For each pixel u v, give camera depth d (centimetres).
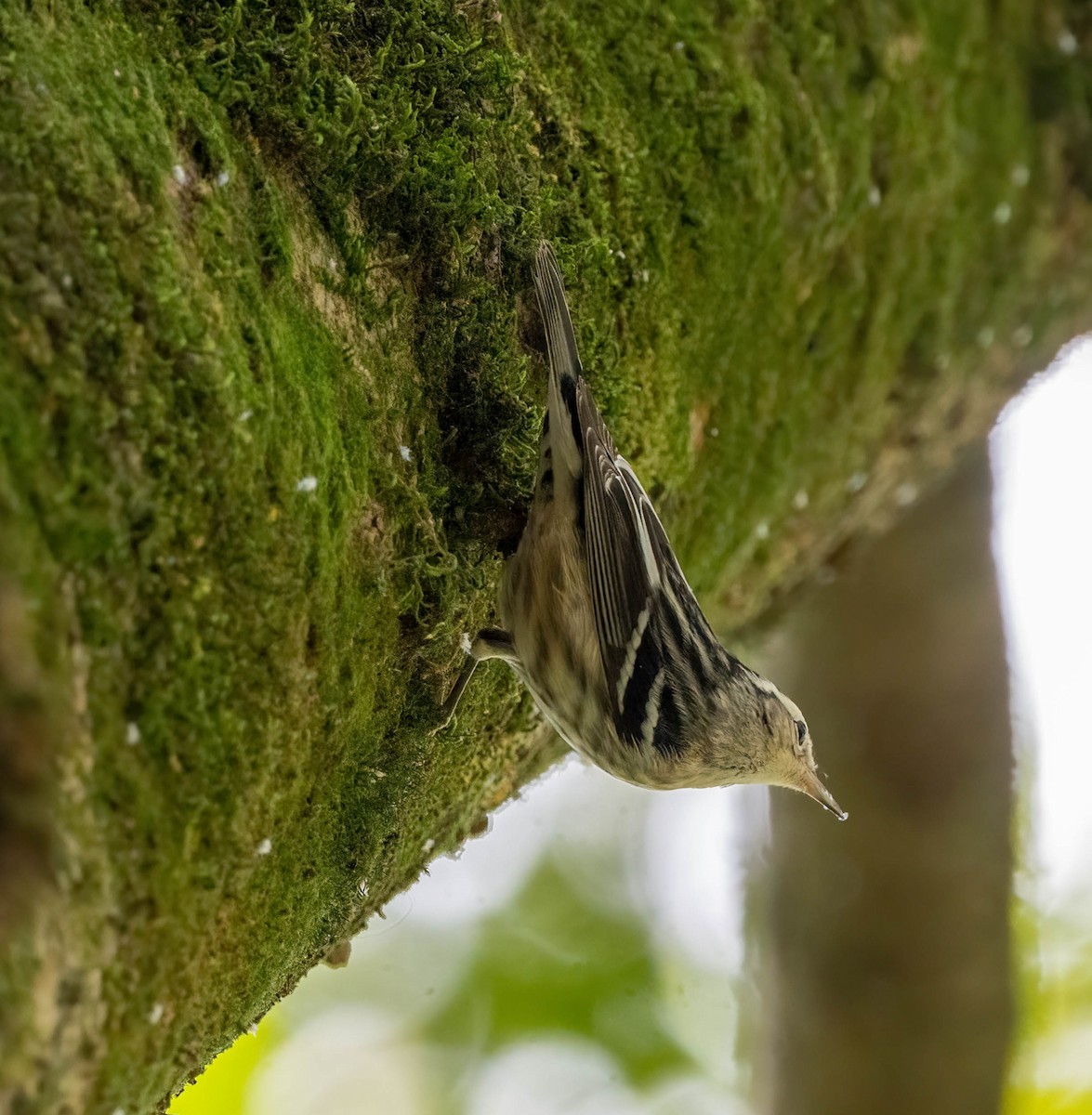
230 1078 1161
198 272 442
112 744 401
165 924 431
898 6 899
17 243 379
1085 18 1042
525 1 669
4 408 368
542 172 664
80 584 388
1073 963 1348
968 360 1077
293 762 494
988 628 1289
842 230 873
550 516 675
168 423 414
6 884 376
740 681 837
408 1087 1217
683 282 757
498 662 722
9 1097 374
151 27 464
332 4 525
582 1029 1262
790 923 1271
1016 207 1036
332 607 502
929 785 1253
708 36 763
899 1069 1224
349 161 530
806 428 940
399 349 568
